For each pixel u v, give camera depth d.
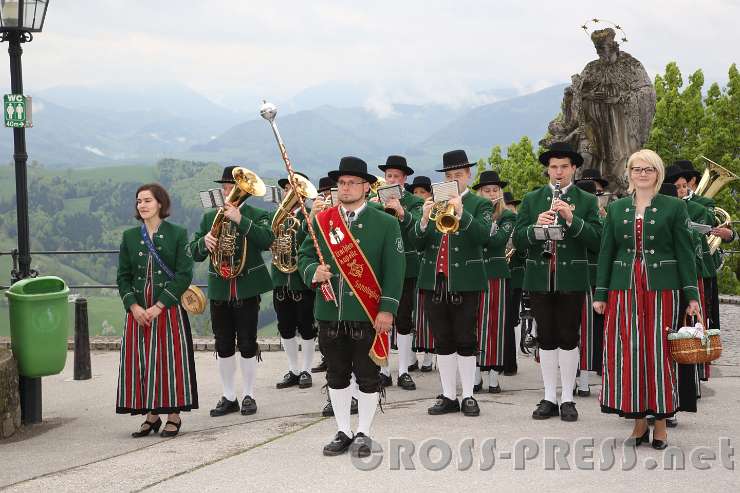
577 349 8.11
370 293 6.88
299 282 10.37
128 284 8.16
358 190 6.94
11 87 9.30
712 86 33.09
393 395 9.66
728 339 13.17
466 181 8.59
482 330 9.49
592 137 14.76
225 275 9.04
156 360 8.07
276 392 10.34
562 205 7.90
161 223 8.19
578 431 7.43
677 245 6.71
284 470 6.28
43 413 9.59
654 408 6.62
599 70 14.69
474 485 5.77
